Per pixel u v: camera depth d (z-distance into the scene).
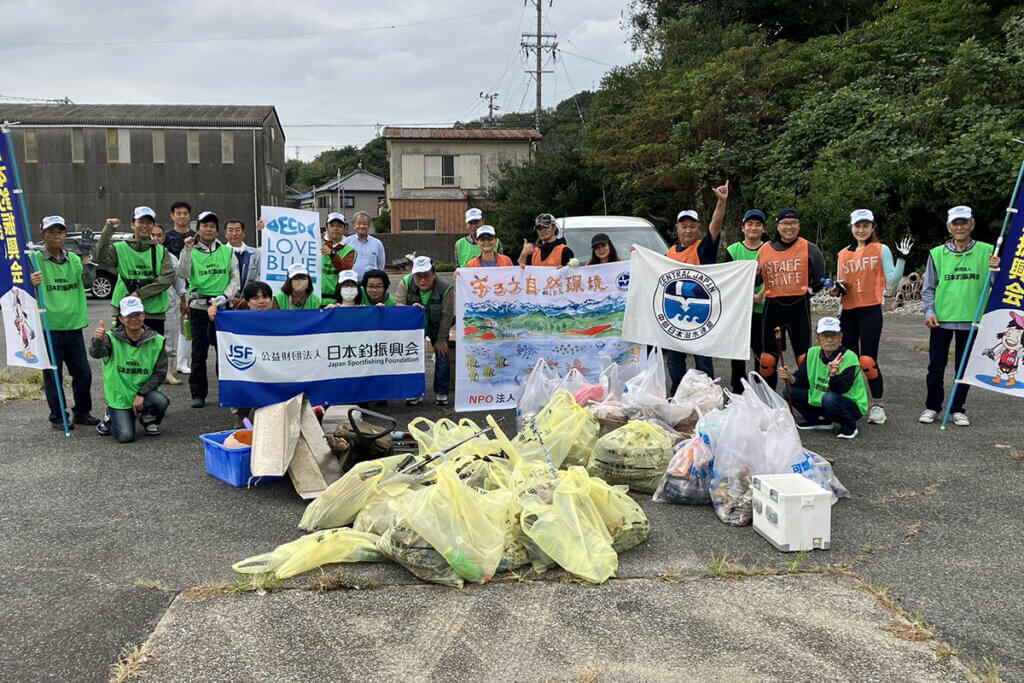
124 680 3.12
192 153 40.28
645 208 26.25
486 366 7.62
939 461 5.96
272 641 3.41
